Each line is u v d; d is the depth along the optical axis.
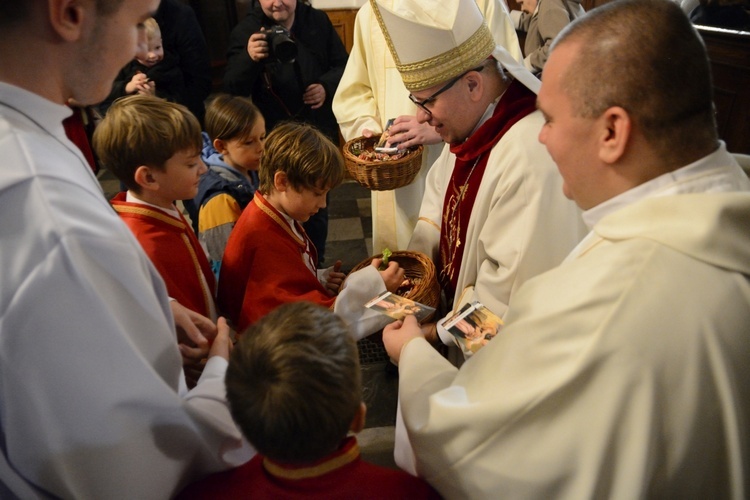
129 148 1.33
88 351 0.73
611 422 0.72
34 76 0.73
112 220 0.78
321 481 0.82
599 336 0.73
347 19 4.21
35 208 0.70
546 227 1.39
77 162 0.79
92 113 2.67
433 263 1.83
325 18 3.13
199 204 1.98
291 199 1.54
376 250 2.77
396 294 1.65
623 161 0.79
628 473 0.72
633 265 0.74
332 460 0.82
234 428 0.98
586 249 0.87
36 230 0.69
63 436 0.76
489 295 1.47
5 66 0.72
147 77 2.88
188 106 3.21
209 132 2.06
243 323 1.47
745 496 0.74
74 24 0.71
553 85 0.82
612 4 0.79
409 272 1.75
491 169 1.49
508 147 1.45
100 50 0.75
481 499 0.83
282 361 0.75
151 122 1.33
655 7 0.75
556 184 1.40
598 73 0.76
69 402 0.75
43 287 0.69
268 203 1.57
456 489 0.86
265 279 1.49
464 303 1.55
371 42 2.59
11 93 0.72
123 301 0.77
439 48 1.45
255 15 2.95
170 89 3.11
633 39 0.74
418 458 0.93
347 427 0.79
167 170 1.37
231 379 0.79
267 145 1.54
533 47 3.27
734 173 0.79
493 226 1.46
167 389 0.82
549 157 1.40
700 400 0.71
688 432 0.72
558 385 0.75
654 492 0.74
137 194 1.42
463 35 1.45
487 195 1.50
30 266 0.69
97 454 0.78
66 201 0.72
